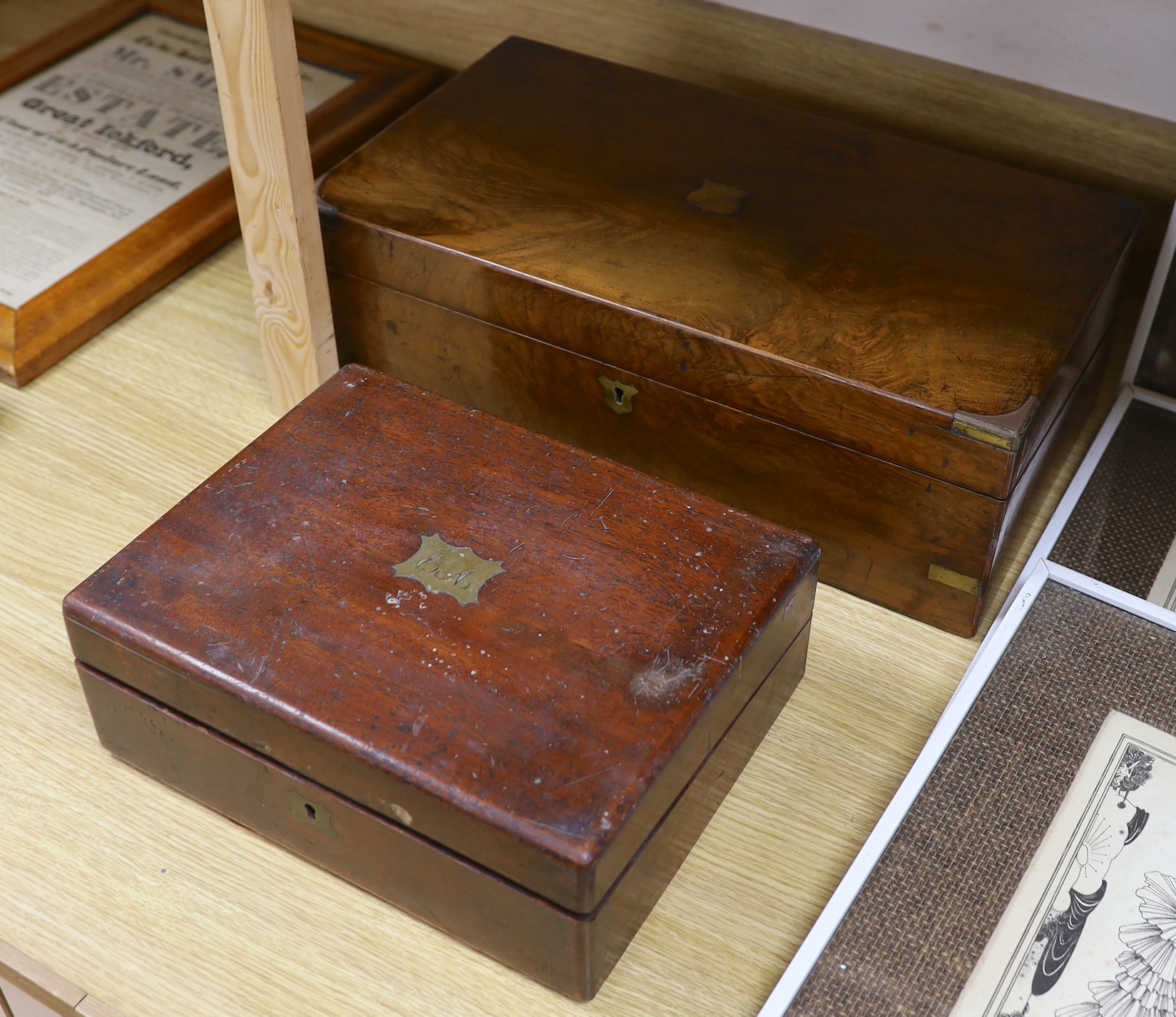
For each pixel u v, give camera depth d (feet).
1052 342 2.88
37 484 3.39
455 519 2.66
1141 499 3.14
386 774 2.25
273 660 2.40
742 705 2.58
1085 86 3.52
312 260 3.16
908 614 3.10
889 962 2.32
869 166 3.41
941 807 2.53
